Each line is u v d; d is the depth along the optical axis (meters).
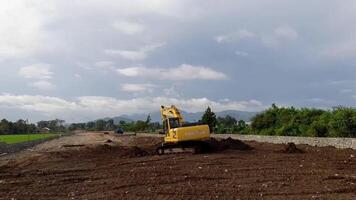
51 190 16.80
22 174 22.09
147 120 120.69
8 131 122.25
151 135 83.31
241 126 65.31
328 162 22.42
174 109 31.12
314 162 22.53
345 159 23.77
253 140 45.06
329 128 40.00
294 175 18.08
